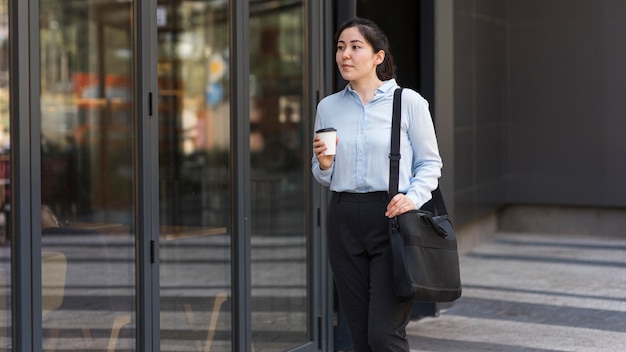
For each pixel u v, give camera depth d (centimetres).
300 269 685
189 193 588
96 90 518
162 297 572
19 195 474
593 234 1347
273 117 657
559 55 1331
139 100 544
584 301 934
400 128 456
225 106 616
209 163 604
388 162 455
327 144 446
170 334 579
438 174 459
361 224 456
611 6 1303
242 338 628
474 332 812
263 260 651
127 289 544
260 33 643
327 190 710
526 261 1158
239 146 621
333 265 468
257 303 646
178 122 577
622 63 1303
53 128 492
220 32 610
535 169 1350
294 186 678
